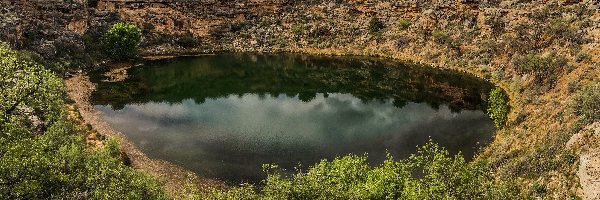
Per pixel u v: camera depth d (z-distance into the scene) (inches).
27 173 743.1
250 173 1520.7
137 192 896.3
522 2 3302.2
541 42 2723.9
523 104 2022.6
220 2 4352.9
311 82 3019.2
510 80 2608.3
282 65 3543.3
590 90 1504.7
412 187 848.9
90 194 804.6
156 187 977.5
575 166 1090.7
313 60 3688.5
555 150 1244.5
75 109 2137.1
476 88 2687.0
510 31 3120.1
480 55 3132.4
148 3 4094.5
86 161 958.4
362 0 4180.6
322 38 4047.7
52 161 842.2
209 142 1793.8
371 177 928.3
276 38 4153.5
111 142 1526.8
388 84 2903.5
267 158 1635.1
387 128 1966.0
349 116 2174.0
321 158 1640.0
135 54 3627.0
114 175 890.7
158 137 1854.1
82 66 3137.3
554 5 3034.0
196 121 2081.7
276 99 2564.0
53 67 2839.6
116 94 2608.3
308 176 861.8
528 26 2977.4
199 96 2637.8
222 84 2982.3
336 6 4298.7
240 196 900.6
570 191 1031.6
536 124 1596.9
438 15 3693.4
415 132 1894.7
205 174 1509.6
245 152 1695.4
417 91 2691.9
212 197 948.0
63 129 1200.8
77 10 3612.2
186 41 4045.3
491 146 1647.4
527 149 1421.0
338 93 2706.7
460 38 3390.7
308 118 2145.7
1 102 761.6
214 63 3609.7
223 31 4254.4
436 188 827.4
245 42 4141.2
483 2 3535.9
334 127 1990.7
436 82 2893.7
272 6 4439.0
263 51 3993.6
